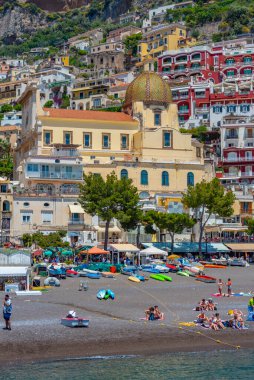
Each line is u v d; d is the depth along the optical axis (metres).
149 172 126.81
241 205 124.94
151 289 77.25
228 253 112.31
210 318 57.97
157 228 113.31
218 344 52.31
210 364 47.56
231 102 192.00
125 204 101.75
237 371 46.06
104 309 63.62
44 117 129.62
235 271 95.25
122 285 79.38
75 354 48.62
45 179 117.56
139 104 138.00
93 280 82.69
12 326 54.16
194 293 75.06
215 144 182.00
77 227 111.81
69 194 114.31
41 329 53.41
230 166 171.12
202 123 193.75
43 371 44.91
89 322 56.69
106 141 133.12
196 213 112.31
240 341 53.25
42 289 74.31
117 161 124.81
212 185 108.38
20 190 113.19
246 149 170.38
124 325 56.03
